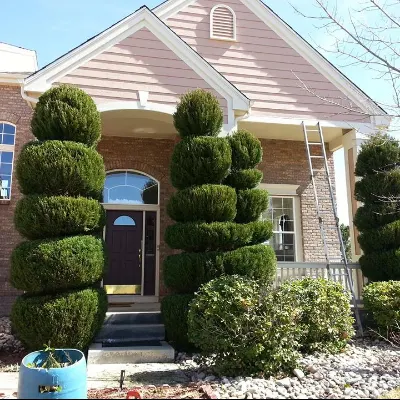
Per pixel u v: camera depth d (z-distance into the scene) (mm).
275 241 11281
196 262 6773
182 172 7297
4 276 10211
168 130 10445
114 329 7312
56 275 6066
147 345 6840
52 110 6828
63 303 6035
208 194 7008
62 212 6281
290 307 5496
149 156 10945
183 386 4820
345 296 7035
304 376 5172
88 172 6652
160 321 7871
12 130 11289
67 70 8273
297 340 5953
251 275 6773
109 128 10242
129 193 10852
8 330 8312
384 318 7531
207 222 7125
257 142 8047
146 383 5070
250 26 11125
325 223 11516
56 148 6480
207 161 7188
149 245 10719
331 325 6691
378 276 8461
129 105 8406
